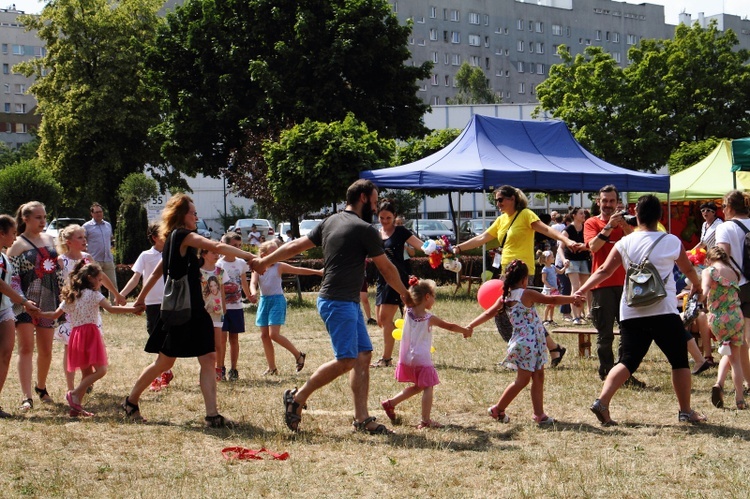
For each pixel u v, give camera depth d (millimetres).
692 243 22812
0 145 81625
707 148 31062
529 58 108625
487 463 5676
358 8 32594
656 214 6895
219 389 8711
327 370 6512
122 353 11844
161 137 35094
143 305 7676
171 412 7512
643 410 7324
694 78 38406
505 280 6977
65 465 5617
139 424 6953
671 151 37281
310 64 32625
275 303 9688
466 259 21234
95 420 7129
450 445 6195
